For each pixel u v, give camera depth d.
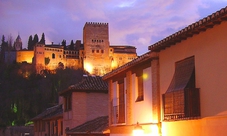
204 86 13.60
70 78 139.62
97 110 33.31
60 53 160.12
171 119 14.84
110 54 162.75
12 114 115.94
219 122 12.71
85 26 161.25
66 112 34.97
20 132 71.06
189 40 14.68
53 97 123.88
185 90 13.85
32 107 119.44
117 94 23.09
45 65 155.38
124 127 21.50
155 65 17.41
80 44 174.25
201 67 13.84
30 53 164.00
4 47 175.25
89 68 158.50
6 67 150.88
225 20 12.41
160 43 15.95
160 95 17.06
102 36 161.75
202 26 13.11
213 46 13.14
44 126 45.91
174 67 15.78
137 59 18.81
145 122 18.70
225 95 12.46
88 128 28.70
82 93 33.25
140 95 19.77
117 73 22.33
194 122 14.10
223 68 12.59
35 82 137.25
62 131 37.41
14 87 135.38
